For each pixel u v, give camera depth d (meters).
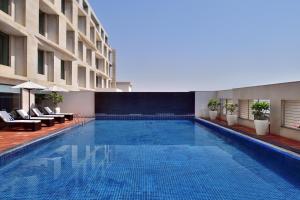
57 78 20.31
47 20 19.73
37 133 11.29
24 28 14.77
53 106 19.58
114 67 48.78
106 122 19.50
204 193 5.55
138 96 22.97
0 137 10.17
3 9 14.50
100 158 8.48
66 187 5.86
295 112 10.16
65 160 8.19
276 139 9.93
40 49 18.69
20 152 8.38
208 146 10.70
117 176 6.65
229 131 12.70
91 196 5.36
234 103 16.36
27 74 15.20
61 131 12.39
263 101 11.65
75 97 21.50
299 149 7.73
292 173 7.02
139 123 19.11
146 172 7.02
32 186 5.93
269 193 5.57
